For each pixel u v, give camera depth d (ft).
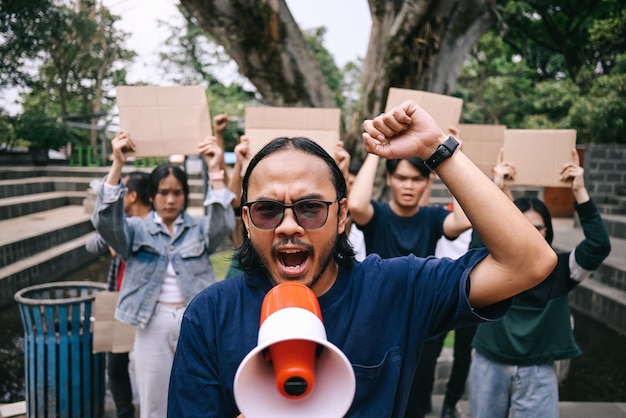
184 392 4.16
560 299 8.84
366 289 4.32
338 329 4.17
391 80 14.52
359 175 9.81
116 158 9.43
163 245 9.93
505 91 57.67
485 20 14.74
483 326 9.25
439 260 4.56
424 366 9.95
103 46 25.27
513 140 10.34
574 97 41.60
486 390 9.12
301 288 3.71
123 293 9.83
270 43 14.16
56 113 50.78
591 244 8.64
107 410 12.76
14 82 21.44
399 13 14.47
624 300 22.65
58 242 32.63
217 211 9.84
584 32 43.37
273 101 15.08
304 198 3.98
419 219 10.37
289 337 3.15
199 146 9.82
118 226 9.36
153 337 9.68
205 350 4.20
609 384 17.94
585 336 22.44
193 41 55.88
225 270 28.68
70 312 11.19
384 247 10.18
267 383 3.62
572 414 13.03
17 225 33.76
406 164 10.02
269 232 4.03
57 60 22.06
